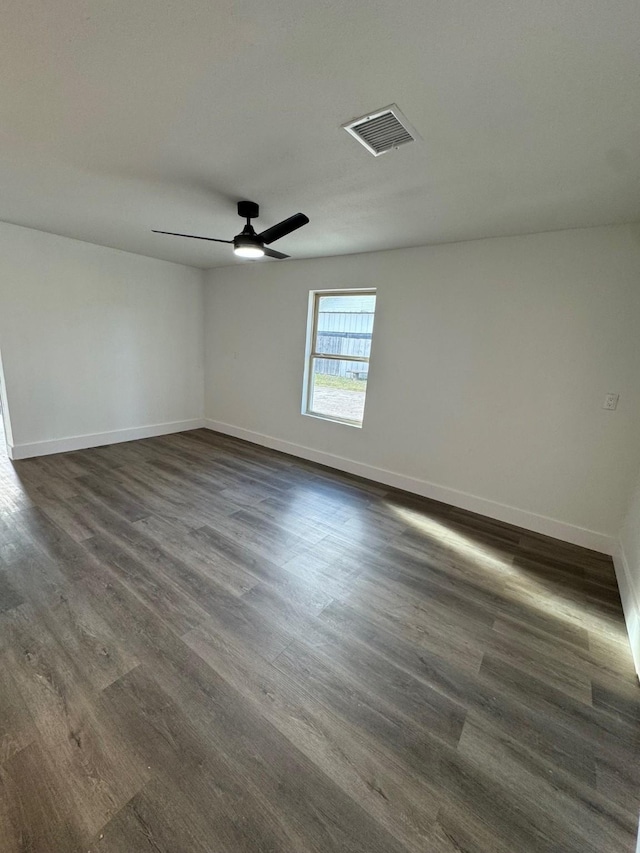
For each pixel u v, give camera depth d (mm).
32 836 1039
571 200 2207
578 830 1139
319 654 1731
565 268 2742
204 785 1185
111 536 2594
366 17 1062
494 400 3160
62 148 1911
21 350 3762
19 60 1286
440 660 1750
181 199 2561
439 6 1014
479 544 2828
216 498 3320
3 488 3248
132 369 4746
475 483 3348
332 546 2672
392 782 1234
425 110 1474
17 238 3559
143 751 1269
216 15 1084
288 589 2172
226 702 1466
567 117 1465
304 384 4488
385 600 2141
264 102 1483
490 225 2709
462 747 1362
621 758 1360
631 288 2541
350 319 4059
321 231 3062
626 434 2658
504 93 1348
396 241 3252
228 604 2014
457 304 3236
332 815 1135
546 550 2803
